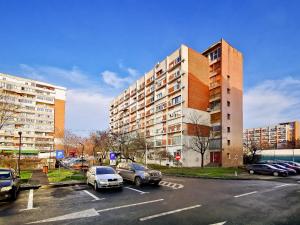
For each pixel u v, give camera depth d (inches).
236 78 2156.7
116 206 451.5
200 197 543.8
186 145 1920.5
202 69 2129.7
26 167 1311.5
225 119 2011.6
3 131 2869.1
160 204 466.6
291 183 858.1
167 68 2228.1
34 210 426.3
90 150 3218.5
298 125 4660.4
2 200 518.6
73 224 342.6
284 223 344.2
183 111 1953.7
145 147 2224.4
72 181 798.5
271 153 2901.1
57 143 3373.5
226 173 1298.0
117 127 3609.7
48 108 3334.2
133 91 3034.0
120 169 832.9
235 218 369.1
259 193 608.4
